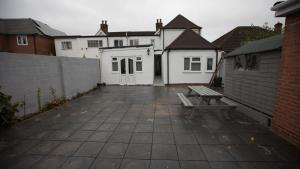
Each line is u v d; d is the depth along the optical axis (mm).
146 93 10086
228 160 3045
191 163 2967
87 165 2939
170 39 18750
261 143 3664
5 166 2938
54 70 7430
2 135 4223
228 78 7445
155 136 4078
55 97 7477
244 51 5961
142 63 13477
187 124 4871
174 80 13477
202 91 6320
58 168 2867
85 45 21703
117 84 13906
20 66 5508
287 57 3719
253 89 5441
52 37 23125
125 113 6051
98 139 3947
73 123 5059
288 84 3695
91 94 9992
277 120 4102
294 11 3408
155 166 2889
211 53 13094
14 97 5281
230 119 5262
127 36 21469
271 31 12453
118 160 3074
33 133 4332
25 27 21562
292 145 3551
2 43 20641
